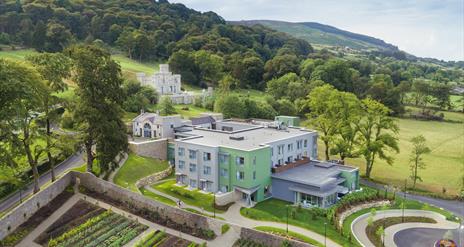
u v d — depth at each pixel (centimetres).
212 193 7275
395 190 8156
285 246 4875
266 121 11975
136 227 5334
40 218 5331
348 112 9206
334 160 9544
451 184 8969
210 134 8706
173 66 19412
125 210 5738
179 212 5503
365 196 7394
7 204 5822
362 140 9319
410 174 9656
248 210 6488
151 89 13862
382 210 7050
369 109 9156
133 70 18312
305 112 15500
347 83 18850
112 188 6050
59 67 6569
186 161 7650
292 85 16912
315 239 5528
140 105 12344
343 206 6894
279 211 6656
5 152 5256
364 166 10169
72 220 5359
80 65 6419
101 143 6469
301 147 8638
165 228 5391
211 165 7319
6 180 5672
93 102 6506
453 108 19338
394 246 5709
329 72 18750
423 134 14200
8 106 5166
